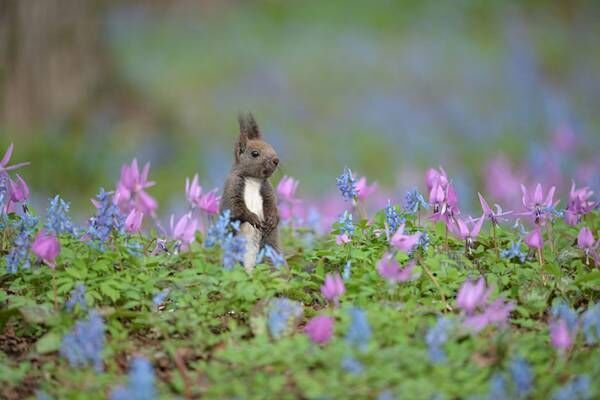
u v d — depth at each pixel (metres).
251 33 49.44
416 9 52.22
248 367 8.01
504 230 11.58
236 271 9.57
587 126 31.28
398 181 24.72
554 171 21.23
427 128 32.38
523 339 8.54
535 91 35.47
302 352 8.06
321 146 31.09
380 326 8.57
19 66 28.42
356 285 9.59
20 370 8.16
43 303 9.50
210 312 9.45
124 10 52.06
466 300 8.45
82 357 8.06
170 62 43.09
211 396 7.71
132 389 7.11
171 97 34.00
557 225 11.94
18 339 9.27
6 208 10.80
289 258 11.08
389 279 8.96
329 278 8.95
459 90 37.66
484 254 10.84
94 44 29.39
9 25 28.34
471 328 8.45
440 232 11.16
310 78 40.34
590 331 8.40
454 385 7.62
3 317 9.01
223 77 40.22
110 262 10.08
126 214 11.21
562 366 8.05
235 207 11.20
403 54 43.91
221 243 9.75
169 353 8.82
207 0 54.75
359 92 38.31
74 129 28.42
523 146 29.42
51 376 8.42
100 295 9.60
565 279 10.14
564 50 44.06
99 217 10.04
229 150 28.92
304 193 25.84
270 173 11.27
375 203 20.81
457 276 10.00
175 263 10.65
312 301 10.28
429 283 9.93
